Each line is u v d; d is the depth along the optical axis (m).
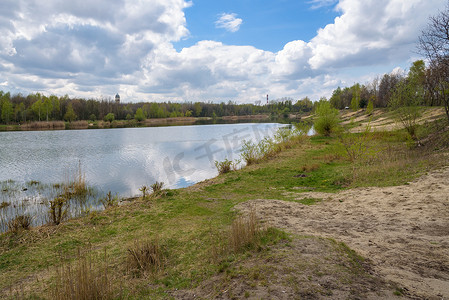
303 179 12.52
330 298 3.04
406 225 5.66
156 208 9.23
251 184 12.37
